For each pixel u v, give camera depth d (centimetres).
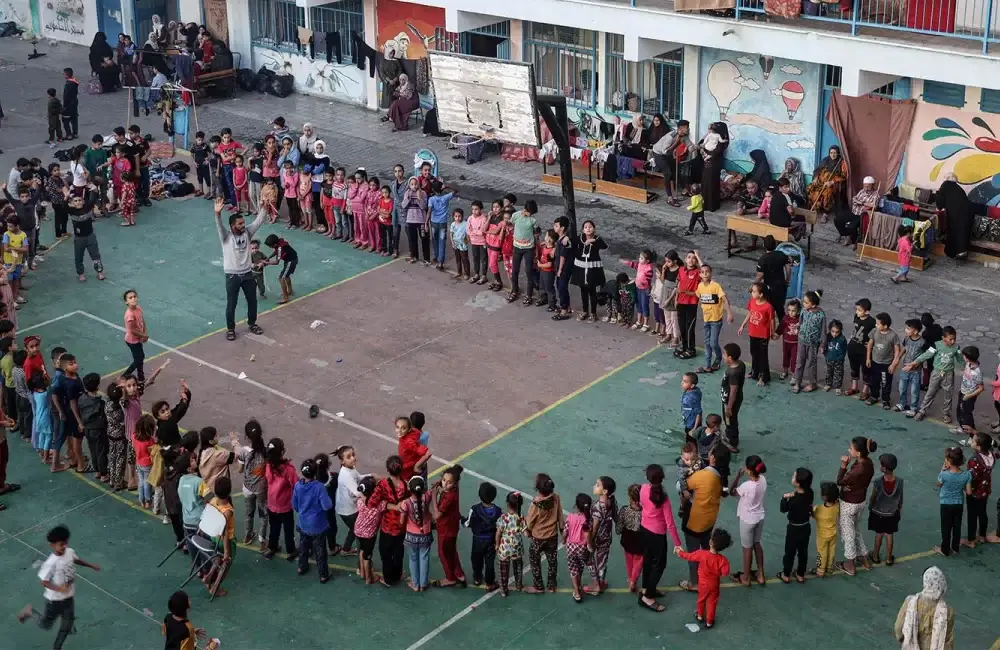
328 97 3578
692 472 1534
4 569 1605
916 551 1586
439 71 2556
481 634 1459
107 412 1739
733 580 1544
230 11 3697
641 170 2816
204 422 1934
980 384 1784
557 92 3053
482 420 1917
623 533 1484
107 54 3753
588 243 2181
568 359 2102
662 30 2602
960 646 1410
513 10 2850
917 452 1789
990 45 2250
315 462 1526
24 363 1861
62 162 3097
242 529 1684
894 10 2380
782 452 1798
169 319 2294
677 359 2088
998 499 1605
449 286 2398
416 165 2750
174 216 2794
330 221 2620
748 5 2567
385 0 3288
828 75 2561
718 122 2758
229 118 3428
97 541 1661
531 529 1486
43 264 2534
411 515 1489
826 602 1496
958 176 2447
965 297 2267
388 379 2053
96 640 1466
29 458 1869
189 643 1299
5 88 3738
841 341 1923
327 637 1461
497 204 2317
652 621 1472
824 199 2577
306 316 2289
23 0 4297
